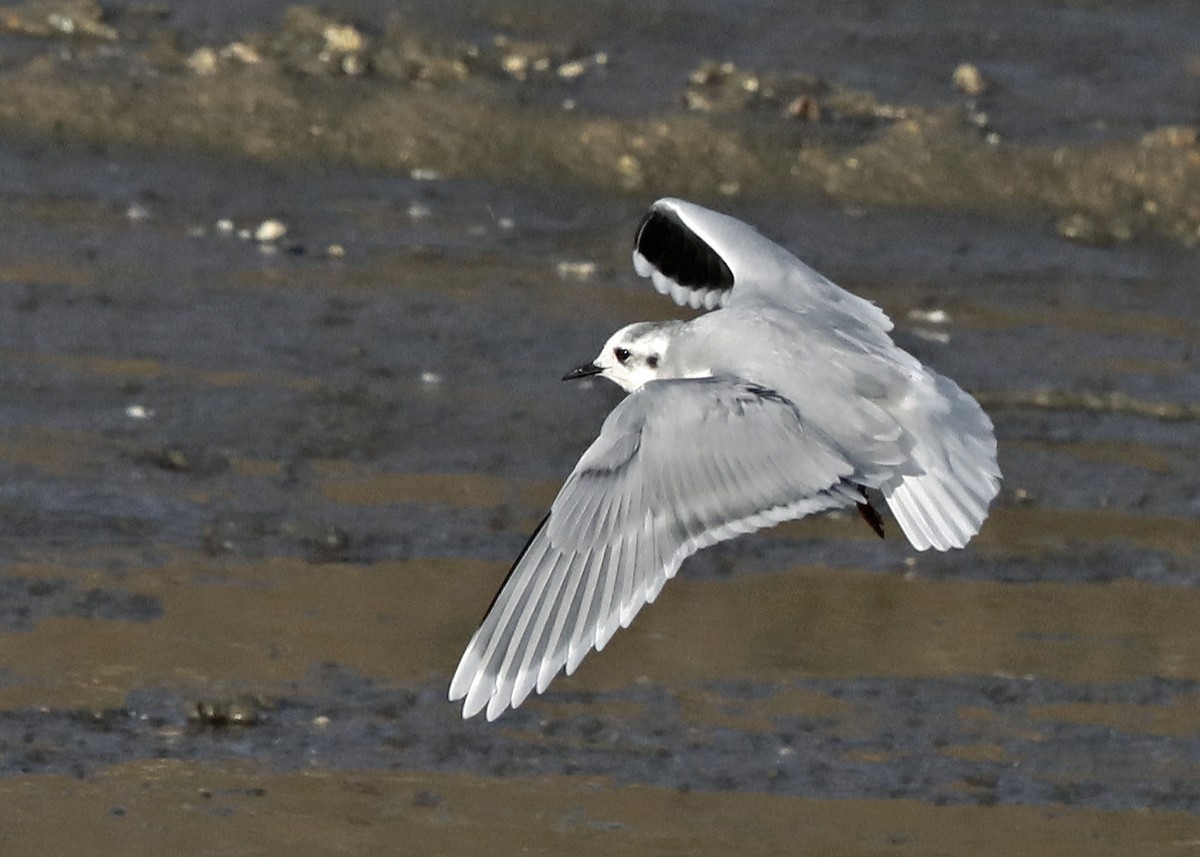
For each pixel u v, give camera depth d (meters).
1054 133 21.17
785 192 20.25
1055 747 11.68
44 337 16.38
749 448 8.26
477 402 15.89
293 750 11.34
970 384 16.67
